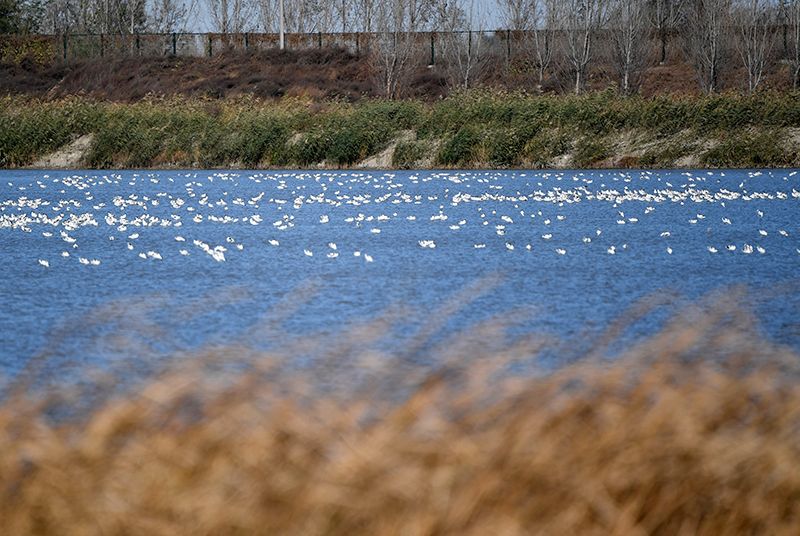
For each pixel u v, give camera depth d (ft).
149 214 67.41
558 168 121.29
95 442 11.24
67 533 9.99
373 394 13.19
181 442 11.05
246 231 56.08
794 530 10.51
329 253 45.70
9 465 10.79
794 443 11.18
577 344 24.36
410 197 80.48
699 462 10.77
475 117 128.47
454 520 9.80
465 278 38.04
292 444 10.97
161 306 31.63
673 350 14.26
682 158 119.55
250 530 9.87
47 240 51.98
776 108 122.72
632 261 42.63
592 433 11.14
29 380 14.58
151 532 9.90
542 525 9.87
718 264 41.63
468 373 13.53
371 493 10.09
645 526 10.34
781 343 25.25
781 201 73.51
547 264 41.83
